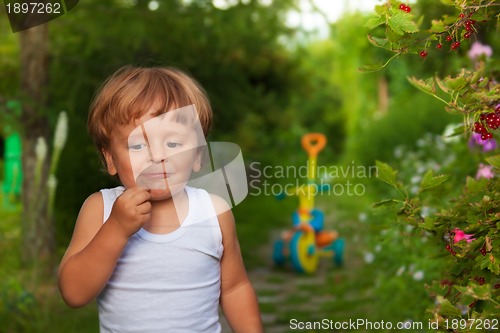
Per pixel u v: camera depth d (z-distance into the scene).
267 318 5.01
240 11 6.93
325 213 10.80
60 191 6.51
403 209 2.20
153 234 1.86
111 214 1.77
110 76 1.97
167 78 1.92
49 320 4.50
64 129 4.27
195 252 1.88
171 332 1.85
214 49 7.52
